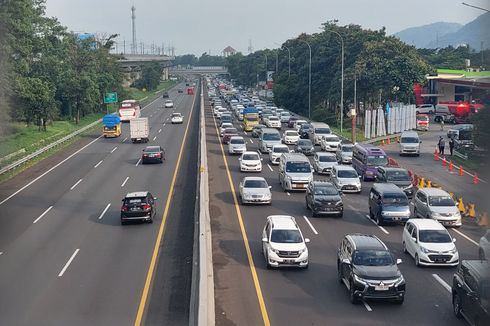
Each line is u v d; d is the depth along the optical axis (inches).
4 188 1770.4
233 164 2206.0
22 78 2704.2
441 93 4468.5
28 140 2812.5
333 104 4215.1
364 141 2898.6
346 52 4008.4
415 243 1067.3
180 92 7780.5
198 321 670.5
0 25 2271.2
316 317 810.2
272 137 2549.2
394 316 815.7
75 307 845.2
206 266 926.4
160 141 2881.4
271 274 1000.9
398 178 1685.5
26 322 791.7
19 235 1254.9
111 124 3068.4
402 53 3513.8
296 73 5177.2
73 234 1257.4
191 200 1573.6
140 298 877.2
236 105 4749.0
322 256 1109.1
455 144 2524.6
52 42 3705.7
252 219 1391.5
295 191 1732.3
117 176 1946.4
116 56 5880.9
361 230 1305.4
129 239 1209.4
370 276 853.2
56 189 1749.5
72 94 3843.5
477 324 742.5
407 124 3358.8
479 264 793.6
